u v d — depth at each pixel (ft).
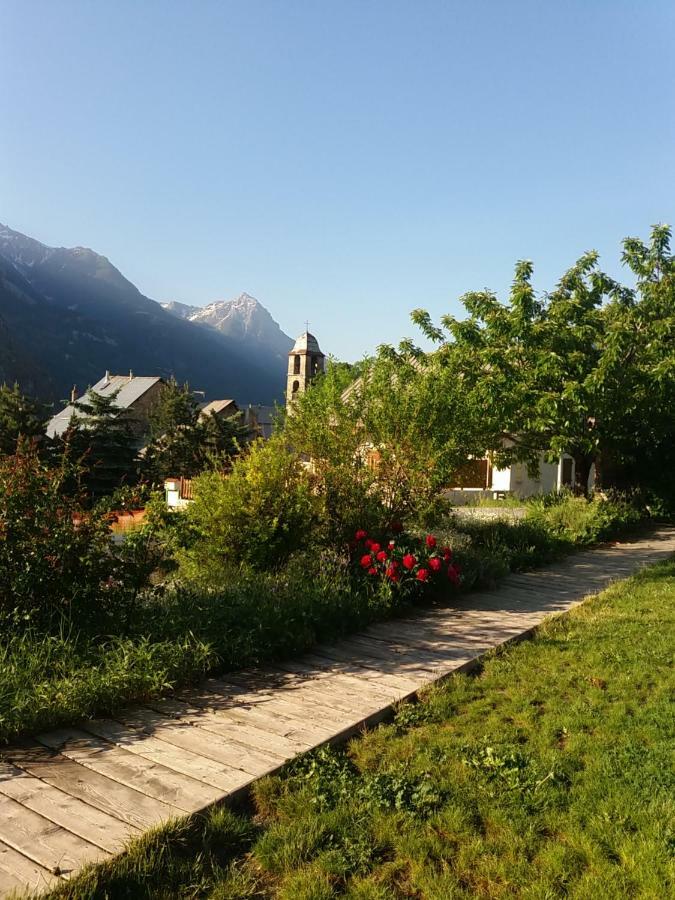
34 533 16.62
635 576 29.89
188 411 145.59
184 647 16.72
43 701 13.47
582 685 16.33
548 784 11.43
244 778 11.59
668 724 13.74
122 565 18.34
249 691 16.06
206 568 26.37
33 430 110.11
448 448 32.14
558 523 41.91
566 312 43.93
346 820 10.55
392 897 8.86
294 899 8.77
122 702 14.73
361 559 24.84
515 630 21.62
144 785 11.25
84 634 16.71
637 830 10.17
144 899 8.68
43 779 11.39
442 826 10.37
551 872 9.22
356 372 34.53
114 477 115.24
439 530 34.22
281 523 26.53
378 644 20.13
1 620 15.92
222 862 9.64
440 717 14.66
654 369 40.60
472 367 43.68
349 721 14.21
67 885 8.48
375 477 29.43
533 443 48.26
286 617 19.71
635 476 55.62
